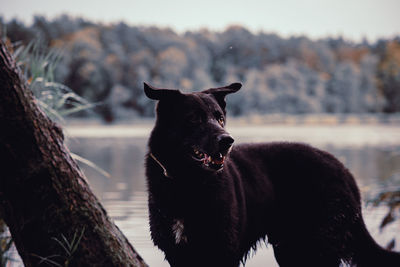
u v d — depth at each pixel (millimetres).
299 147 6508
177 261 5391
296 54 157750
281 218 6348
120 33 139375
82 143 47500
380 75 144875
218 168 5086
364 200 9680
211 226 5223
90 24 141375
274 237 6461
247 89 122500
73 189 4289
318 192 6219
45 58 6664
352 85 138625
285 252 6410
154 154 5402
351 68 140875
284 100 125125
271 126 95375
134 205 14383
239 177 5793
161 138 5359
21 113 4070
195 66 127625
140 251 9336
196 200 5234
